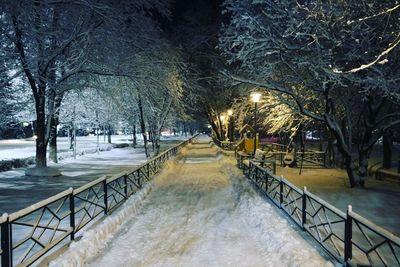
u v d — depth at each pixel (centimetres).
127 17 1855
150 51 2052
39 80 1748
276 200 1022
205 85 3325
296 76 1378
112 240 750
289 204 891
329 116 1330
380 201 1096
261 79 1508
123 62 1881
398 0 1010
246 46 1318
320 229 789
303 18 1156
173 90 2230
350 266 537
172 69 2300
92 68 1828
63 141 6253
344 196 1176
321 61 1129
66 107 2667
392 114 1326
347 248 558
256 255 670
